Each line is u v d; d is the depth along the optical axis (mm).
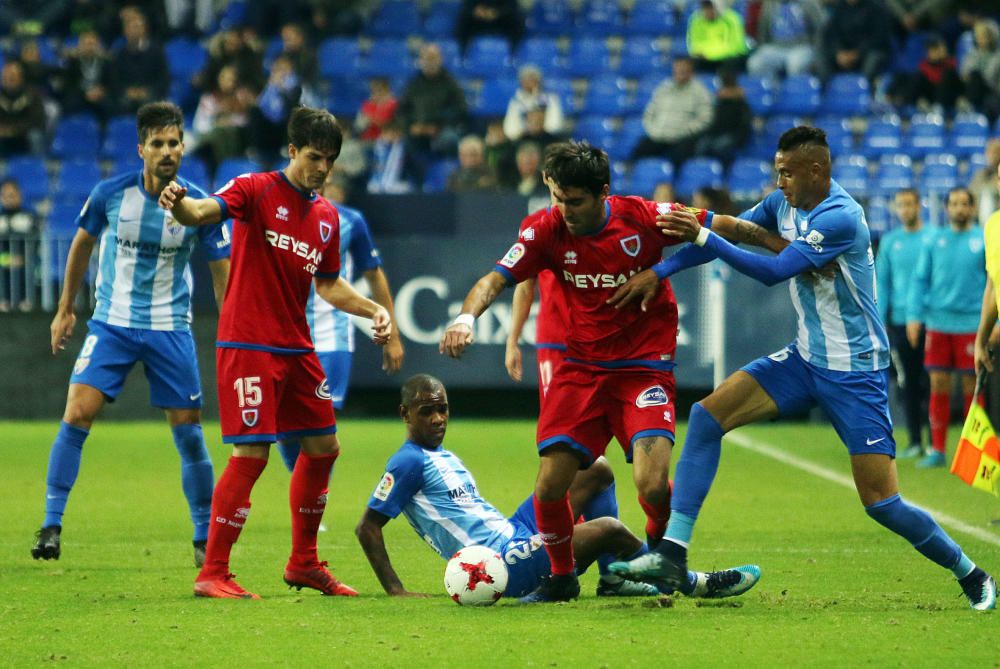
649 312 22078
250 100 69188
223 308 23672
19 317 58281
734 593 23156
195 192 27859
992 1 83188
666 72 80875
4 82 72125
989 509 35844
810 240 21578
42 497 38312
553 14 84500
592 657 18438
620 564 21516
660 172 68688
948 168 71938
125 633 20172
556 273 22203
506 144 65188
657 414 21812
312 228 23609
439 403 24062
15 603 22906
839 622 20875
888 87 77125
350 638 19734
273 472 44781
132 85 74500
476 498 24188
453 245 57094
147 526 33250
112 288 27953
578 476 24078
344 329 33844
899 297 48125
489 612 21812
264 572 26641
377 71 79125
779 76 80250
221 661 18344
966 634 19984
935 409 46125
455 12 85188
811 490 40000
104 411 59906
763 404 22344
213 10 87188
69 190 71062
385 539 31281
